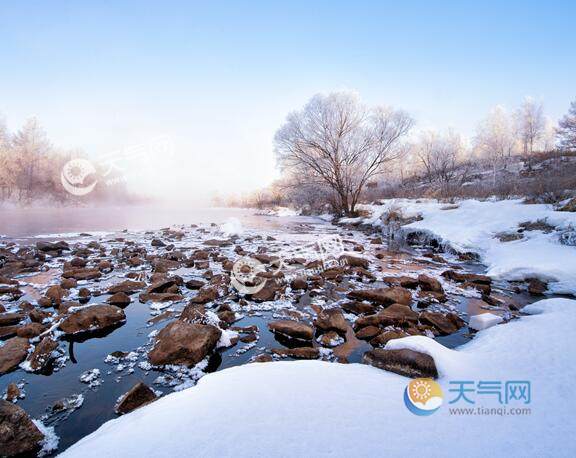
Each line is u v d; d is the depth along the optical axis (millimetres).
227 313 5312
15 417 2535
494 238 10711
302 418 2299
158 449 1993
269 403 2494
